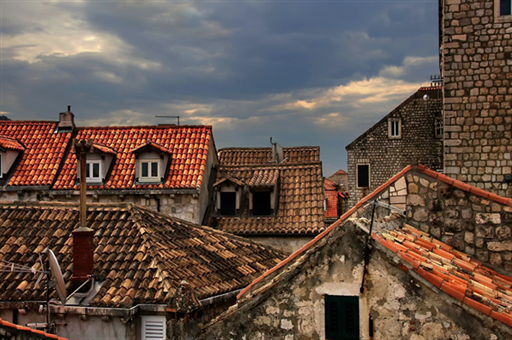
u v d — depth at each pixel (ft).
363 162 139.03
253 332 30.40
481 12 46.34
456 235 34.94
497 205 34.53
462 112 46.60
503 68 45.93
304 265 29.73
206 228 60.64
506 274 34.01
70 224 51.19
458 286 27.89
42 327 41.09
